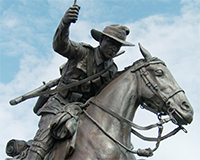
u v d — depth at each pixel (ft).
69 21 16.58
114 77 17.67
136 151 15.88
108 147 15.25
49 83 19.39
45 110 17.62
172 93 16.33
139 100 16.79
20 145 18.56
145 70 16.98
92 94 18.53
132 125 16.17
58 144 16.22
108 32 18.03
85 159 15.14
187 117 15.98
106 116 16.25
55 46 17.39
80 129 16.19
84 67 17.95
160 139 16.71
